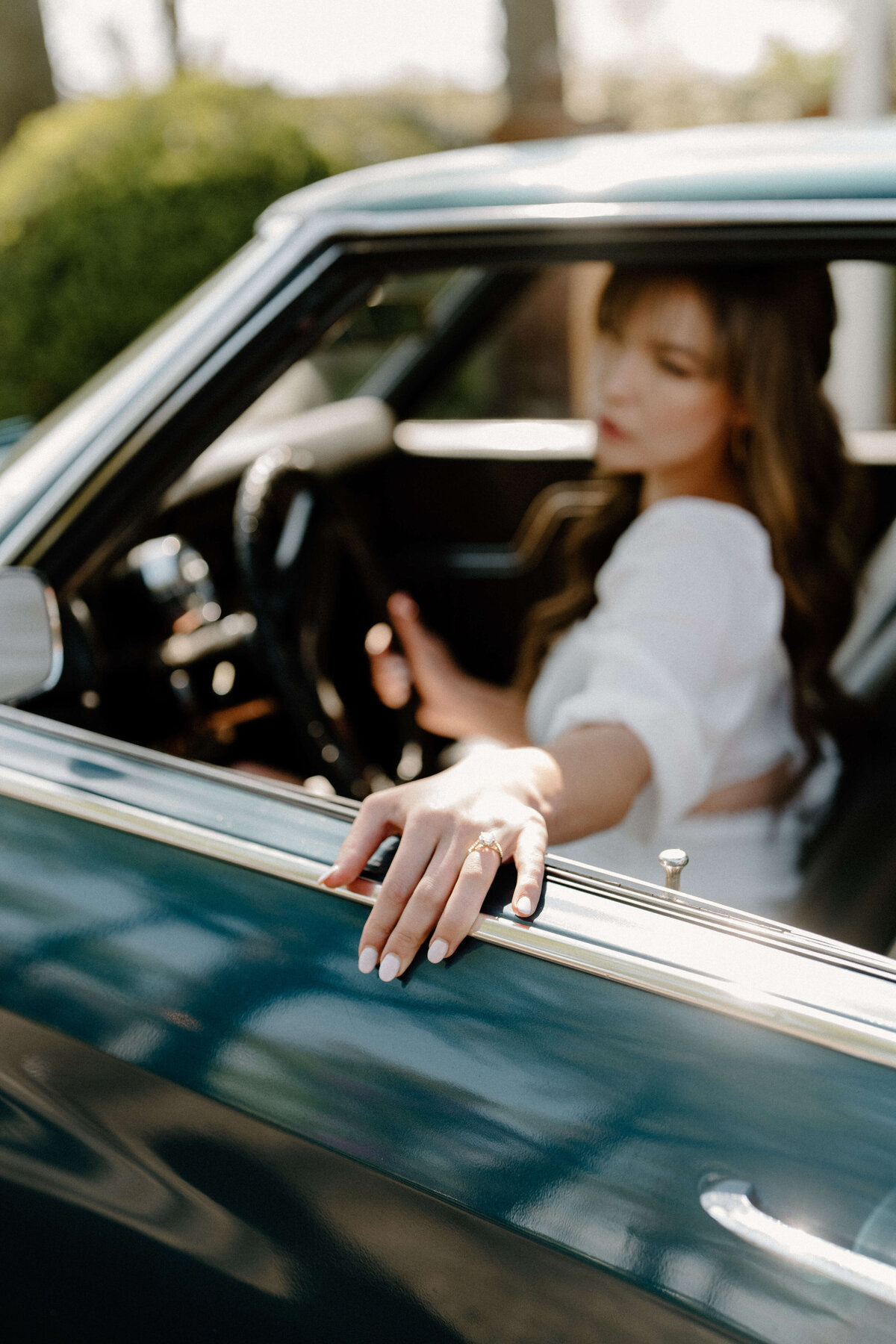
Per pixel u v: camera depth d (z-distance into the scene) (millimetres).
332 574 2100
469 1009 957
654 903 977
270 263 1599
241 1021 1021
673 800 1315
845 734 1719
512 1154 902
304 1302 995
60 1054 1084
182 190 6098
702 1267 834
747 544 1548
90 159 6188
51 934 1124
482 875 994
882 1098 847
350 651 2236
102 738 1258
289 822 1118
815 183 1344
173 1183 1034
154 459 1541
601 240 1438
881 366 4578
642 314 1563
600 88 12516
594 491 2627
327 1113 963
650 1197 860
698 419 1601
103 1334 1122
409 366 2859
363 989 993
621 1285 854
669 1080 890
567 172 1505
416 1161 926
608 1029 919
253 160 6184
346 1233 959
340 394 2812
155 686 1831
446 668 2182
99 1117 1064
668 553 1520
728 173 1401
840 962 913
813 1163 836
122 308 6148
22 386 6320
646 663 1377
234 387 1586
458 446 2771
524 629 2680
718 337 1545
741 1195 839
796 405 1577
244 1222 1005
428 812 1034
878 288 4492
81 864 1152
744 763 1603
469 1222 904
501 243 1503
